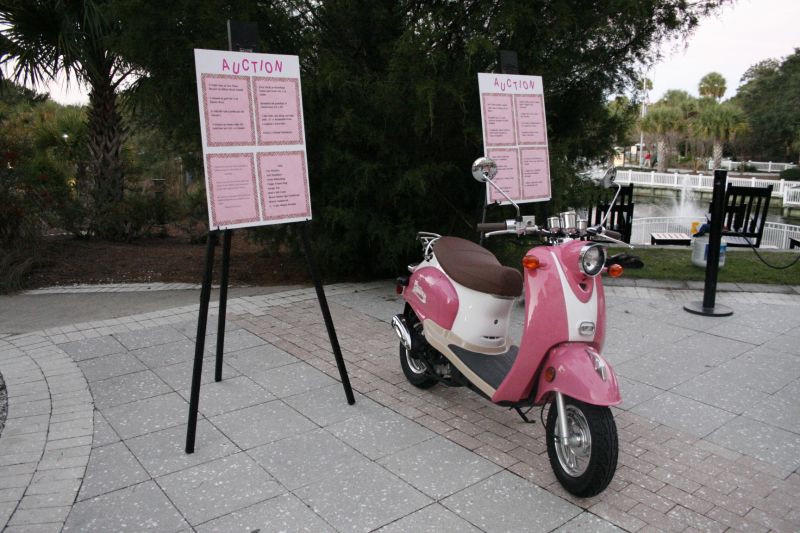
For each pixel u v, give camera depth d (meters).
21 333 5.89
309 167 7.48
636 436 3.80
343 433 3.84
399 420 4.02
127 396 4.39
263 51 6.88
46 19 9.10
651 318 6.26
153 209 10.99
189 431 3.57
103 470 3.41
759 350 5.33
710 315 6.31
